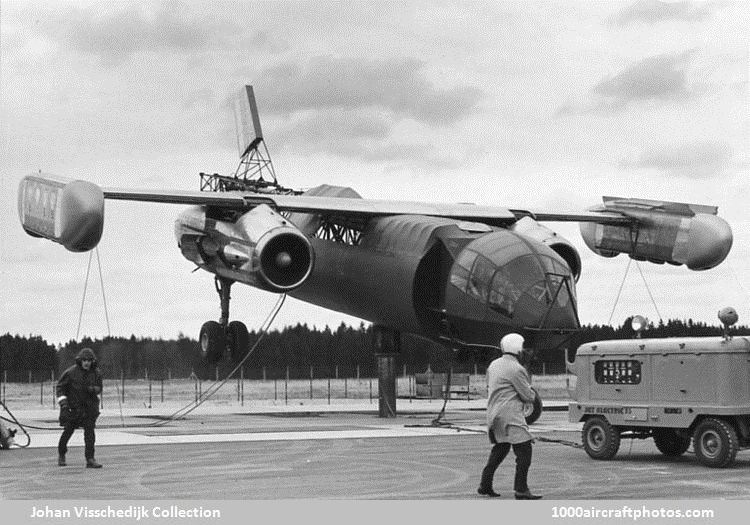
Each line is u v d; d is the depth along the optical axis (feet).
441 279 91.71
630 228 112.27
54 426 90.43
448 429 82.33
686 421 53.67
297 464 55.36
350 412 117.50
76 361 54.70
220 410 124.16
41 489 45.88
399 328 98.48
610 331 114.11
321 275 107.55
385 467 53.78
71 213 79.61
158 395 183.73
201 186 120.47
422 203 104.99
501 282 84.99
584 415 59.06
